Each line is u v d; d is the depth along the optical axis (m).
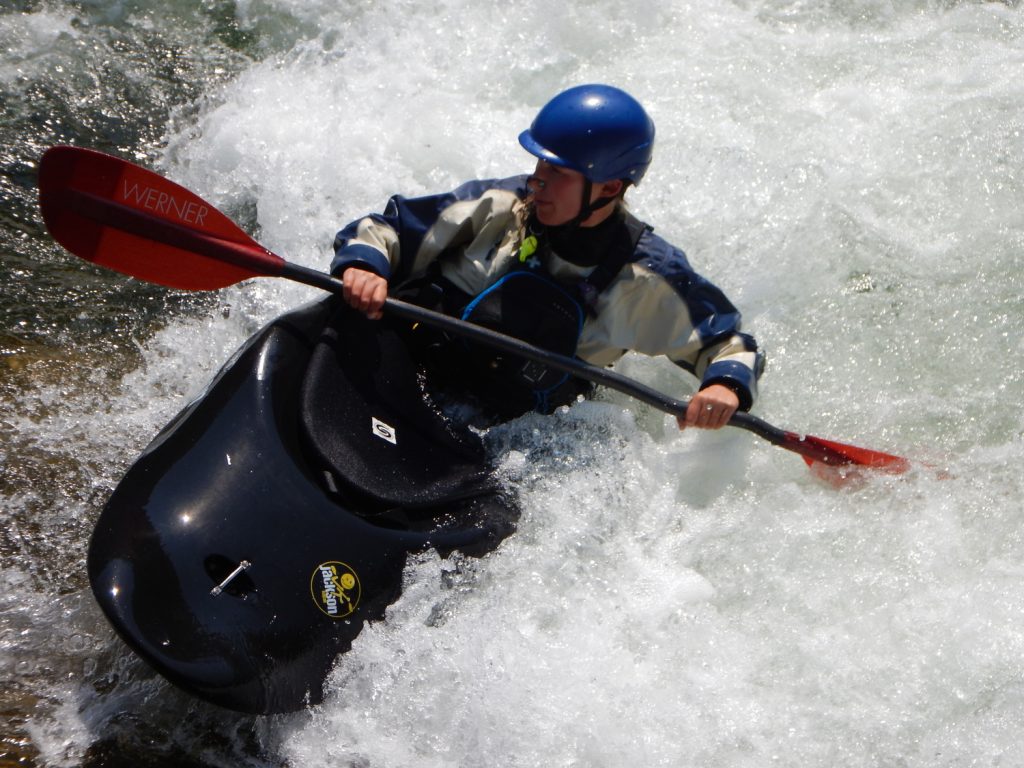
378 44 14.55
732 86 14.01
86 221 8.67
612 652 7.86
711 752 7.36
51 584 8.06
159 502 7.35
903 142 13.12
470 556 8.02
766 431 8.98
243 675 6.97
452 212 8.79
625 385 8.80
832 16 15.49
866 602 8.34
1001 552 8.73
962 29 15.34
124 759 7.04
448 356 8.93
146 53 14.24
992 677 7.83
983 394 10.35
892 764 7.37
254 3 15.08
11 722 7.09
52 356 10.06
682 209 12.15
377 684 7.40
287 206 12.30
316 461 7.91
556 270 8.77
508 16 14.93
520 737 7.32
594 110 8.26
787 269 11.55
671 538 8.76
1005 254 11.75
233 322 10.87
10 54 13.74
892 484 9.26
